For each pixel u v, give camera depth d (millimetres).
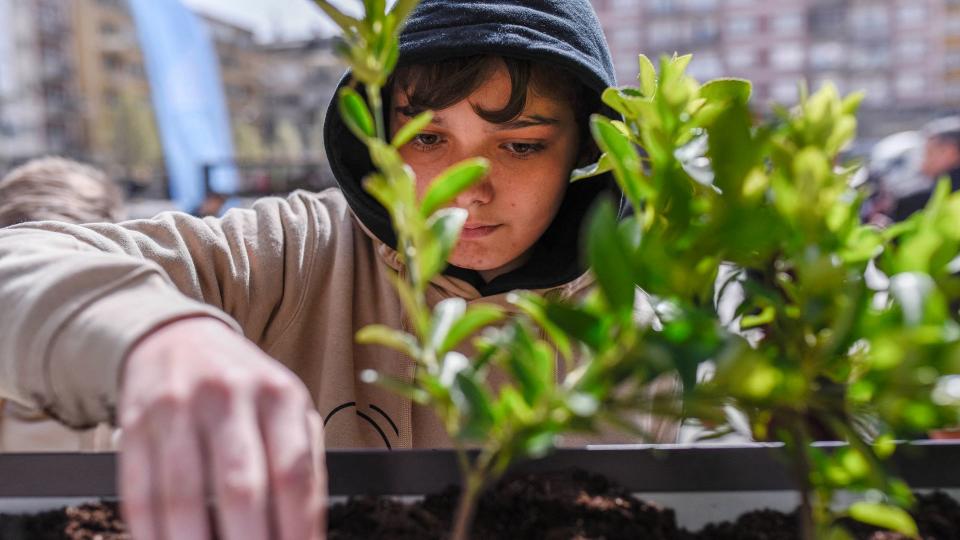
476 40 676
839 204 322
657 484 414
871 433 354
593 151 826
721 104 354
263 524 289
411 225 300
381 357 835
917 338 261
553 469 424
